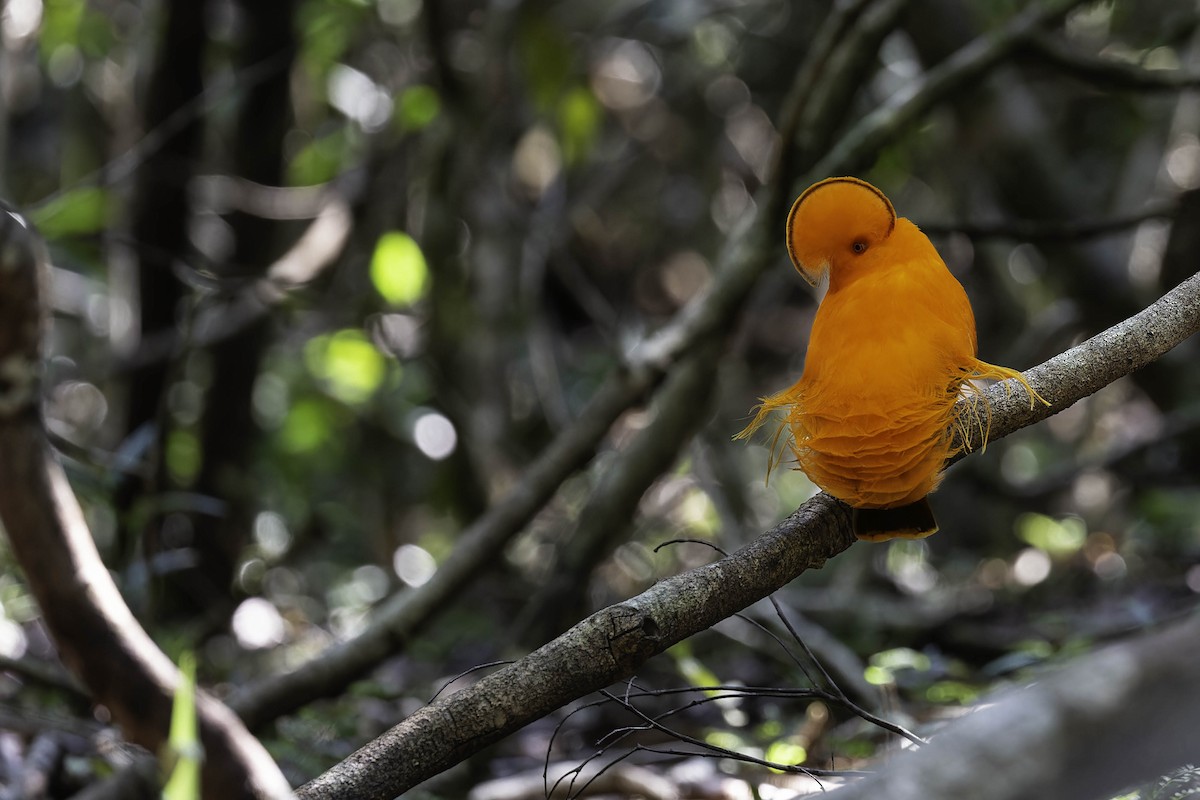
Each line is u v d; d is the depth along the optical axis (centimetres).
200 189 962
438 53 862
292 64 921
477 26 1062
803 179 680
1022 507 1019
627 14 1209
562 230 1141
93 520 874
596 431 677
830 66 671
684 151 1389
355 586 1041
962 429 293
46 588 283
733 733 566
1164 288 925
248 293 873
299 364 1034
